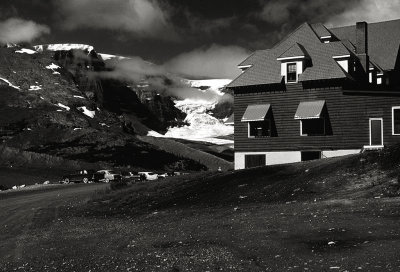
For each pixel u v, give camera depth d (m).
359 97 45.16
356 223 19.25
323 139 46.09
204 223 24.09
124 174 85.94
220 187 33.19
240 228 21.48
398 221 18.72
